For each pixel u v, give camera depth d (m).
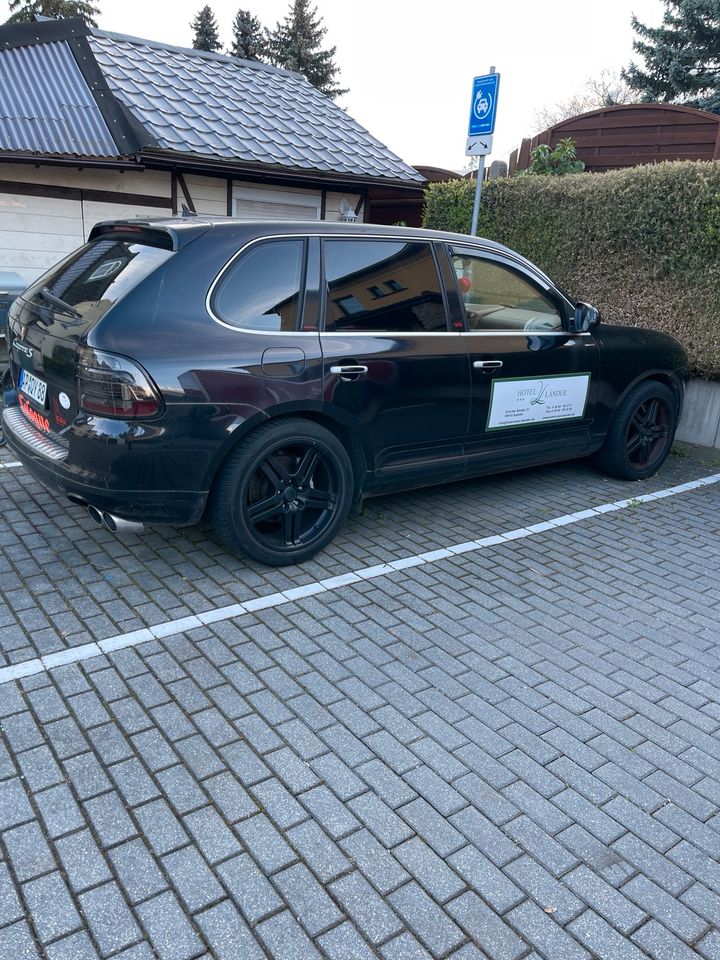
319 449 4.05
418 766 2.72
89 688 3.06
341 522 4.31
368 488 4.43
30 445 3.86
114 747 2.73
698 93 26.20
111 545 4.34
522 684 3.25
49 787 2.53
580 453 5.64
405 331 4.33
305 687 3.14
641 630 3.74
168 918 2.09
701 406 7.39
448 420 4.60
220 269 3.70
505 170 12.16
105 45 10.60
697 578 4.36
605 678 3.32
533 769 2.74
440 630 3.65
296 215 10.73
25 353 4.02
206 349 3.57
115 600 3.75
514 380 4.88
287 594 3.91
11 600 3.70
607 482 6.07
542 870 2.31
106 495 3.51
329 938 2.05
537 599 4.01
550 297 5.16
